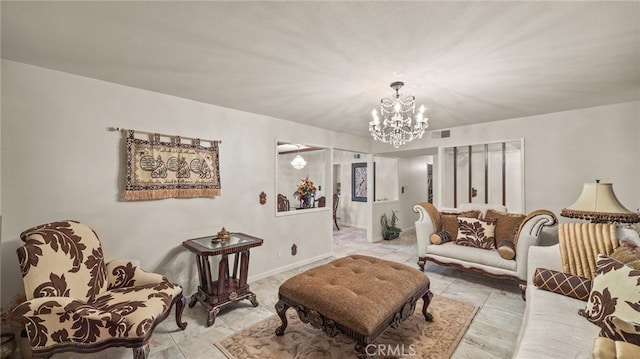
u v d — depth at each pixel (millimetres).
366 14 1486
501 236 3439
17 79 2090
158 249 2805
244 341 2189
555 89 2682
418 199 7555
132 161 2602
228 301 2625
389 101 3053
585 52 1910
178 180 2900
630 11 1440
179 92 2791
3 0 1344
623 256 1743
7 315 2025
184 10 1449
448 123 4281
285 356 2000
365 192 7754
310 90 2723
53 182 2240
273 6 1418
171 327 2406
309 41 1778
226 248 2605
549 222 2912
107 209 2502
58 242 1907
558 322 1580
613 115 3227
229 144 3379
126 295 2004
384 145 5637
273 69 2215
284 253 4004
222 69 2227
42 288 1717
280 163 8188
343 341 2180
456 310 2654
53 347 1676
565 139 3545
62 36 1718
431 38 1731
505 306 2760
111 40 1770
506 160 4617
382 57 1995
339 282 2137
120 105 2572
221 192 3299
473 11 1456
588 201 2391
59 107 2266
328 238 4750
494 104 3213
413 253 4973
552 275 1999
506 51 1896
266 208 3771
